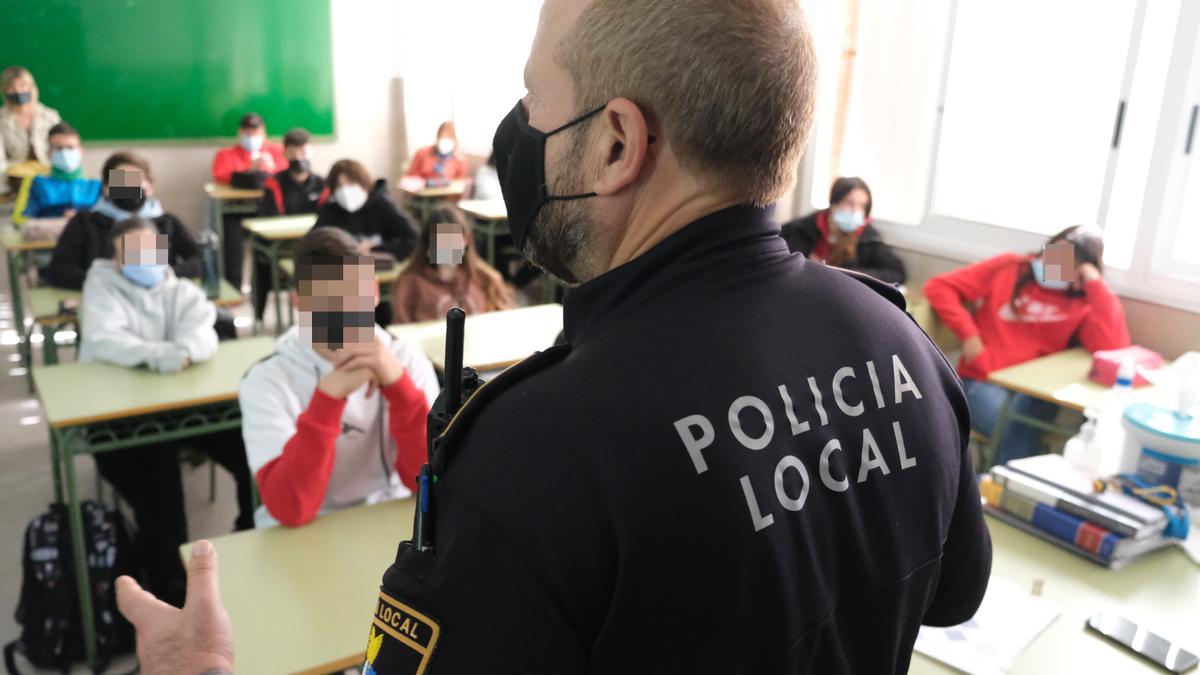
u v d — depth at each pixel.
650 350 0.52
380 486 1.88
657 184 0.55
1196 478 1.54
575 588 0.48
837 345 0.58
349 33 6.83
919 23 3.79
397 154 7.24
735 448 0.50
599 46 0.54
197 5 6.14
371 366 1.62
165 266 2.68
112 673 2.16
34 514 2.90
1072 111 3.39
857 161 4.16
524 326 2.97
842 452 0.55
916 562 0.61
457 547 0.50
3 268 5.39
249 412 1.74
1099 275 2.98
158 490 2.37
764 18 0.52
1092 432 1.62
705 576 0.49
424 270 3.13
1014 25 3.51
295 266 1.73
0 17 5.52
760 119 0.52
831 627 0.56
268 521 1.77
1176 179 3.10
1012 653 1.21
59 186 4.77
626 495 0.48
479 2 6.47
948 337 3.19
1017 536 1.55
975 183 3.75
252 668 1.19
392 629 0.52
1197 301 3.06
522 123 0.61
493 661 0.48
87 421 2.10
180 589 2.30
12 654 2.18
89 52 5.85
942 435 0.63
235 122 6.47
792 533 0.52
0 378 4.06
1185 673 1.18
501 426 0.51
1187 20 2.97
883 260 3.81
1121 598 1.37
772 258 0.58
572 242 0.59
